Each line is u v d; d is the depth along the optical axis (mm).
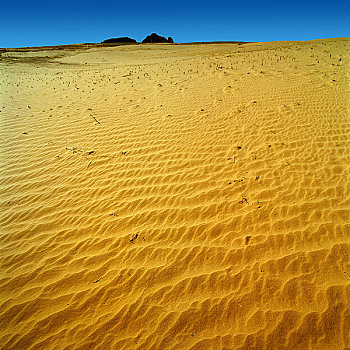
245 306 2748
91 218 4066
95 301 2932
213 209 4016
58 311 2859
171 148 5754
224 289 2928
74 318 2789
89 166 5352
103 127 7027
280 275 3000
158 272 3186
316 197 4031
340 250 3203
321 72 10398
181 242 3543
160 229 3766
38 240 3756
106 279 3162
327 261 3094
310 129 5992
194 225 3777
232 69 13008
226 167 4961
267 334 2514
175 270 3189
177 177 4812
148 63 20125
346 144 5309
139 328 2654
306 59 13500
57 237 3787
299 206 3896
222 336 2537
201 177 4758
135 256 3410
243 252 3312
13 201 4492
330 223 3574
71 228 3920
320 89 8414
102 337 2609
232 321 2643
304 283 2896
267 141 5672
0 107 8945
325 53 14844
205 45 38844
